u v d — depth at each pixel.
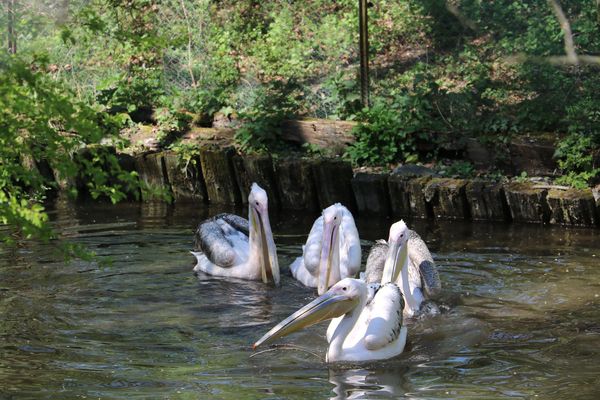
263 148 17.03
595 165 14.88
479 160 15.95
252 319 9.97
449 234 13.62
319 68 21.05
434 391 7.71
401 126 16.42
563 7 19.16
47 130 6.22
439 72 19.92
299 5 23.19
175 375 8.14
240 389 7.78
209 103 18.34
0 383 7.87
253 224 11.67
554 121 16.23
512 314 9.96
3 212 6.01
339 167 15.34
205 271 11.97
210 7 22.73
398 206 15.05
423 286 10.82
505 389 7.74
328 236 10.86
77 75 19.41
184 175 16.44
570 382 7.88
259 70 21.17
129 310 10.22
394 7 22.30
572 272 11.45
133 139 17.83
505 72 19.00
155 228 14.21
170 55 20.62
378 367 8.42
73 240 13.30
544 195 14.22
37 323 9.66
